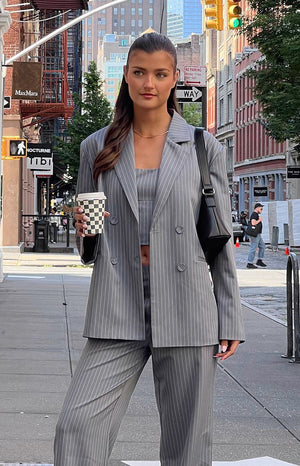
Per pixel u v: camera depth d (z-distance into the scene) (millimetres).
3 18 18891
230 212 3910
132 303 3719
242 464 5699
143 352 3783
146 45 3734
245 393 7988
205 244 3799
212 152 3867
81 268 25297
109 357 3707
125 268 3734
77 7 34312
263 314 14539
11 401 7418
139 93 3748
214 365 3865
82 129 49031
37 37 44781
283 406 7469
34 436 6262
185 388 3789
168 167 3746
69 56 64438
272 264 30375
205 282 3791
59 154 49469
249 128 80938
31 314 13523
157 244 3721
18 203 32562
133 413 7055
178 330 3730
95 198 3650
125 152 3789
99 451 3633
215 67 100375
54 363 9359
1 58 19359
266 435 6469
